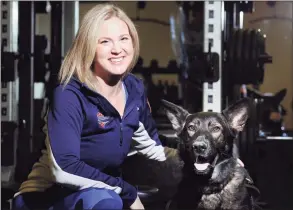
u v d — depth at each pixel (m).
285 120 5.42
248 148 3.66
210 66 2.85
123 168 2.75
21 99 3.62
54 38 3.87
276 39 5.92
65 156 1.98
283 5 5.65
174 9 6.15
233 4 3.27
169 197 2.67
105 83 2.19
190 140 2.35
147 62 6.36
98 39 2.11
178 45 3.90
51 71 3.78
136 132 2.40
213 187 2.40
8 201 2.93
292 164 3.79
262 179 3.56
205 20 2.92
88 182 2.04
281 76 6.04
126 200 2.15
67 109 2.03
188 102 3.29
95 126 2.10
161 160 2.58
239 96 3.37
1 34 3.52
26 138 3.56
